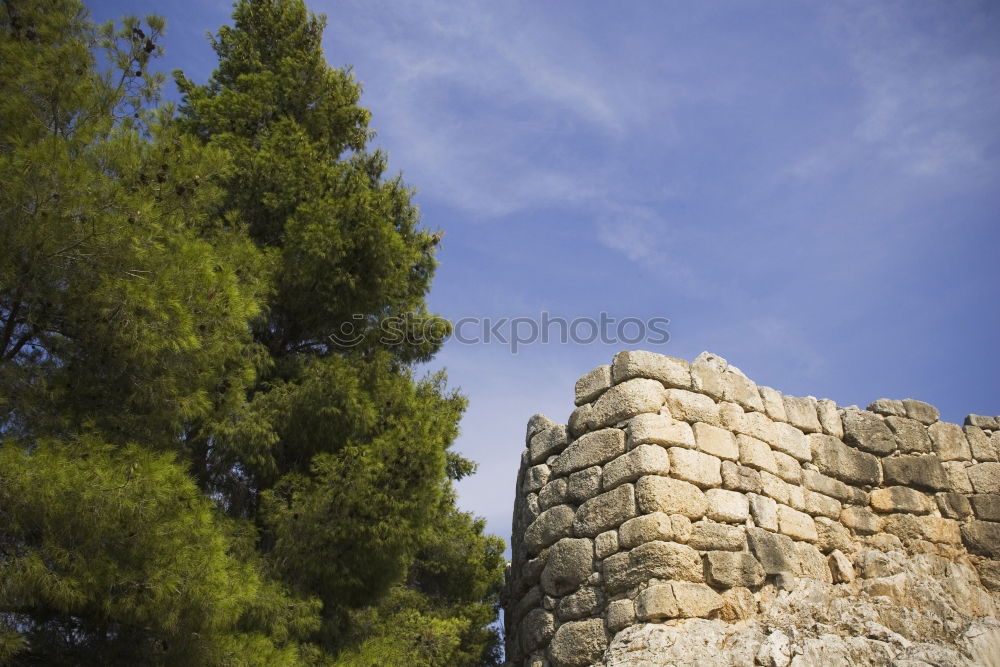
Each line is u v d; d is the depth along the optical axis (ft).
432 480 39.27
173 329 31.14
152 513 28.17
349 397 40.50
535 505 39.37
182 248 33.01
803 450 40.40
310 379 40.83
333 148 50.75
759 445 38.73
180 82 51.65
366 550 38.50
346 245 43.11
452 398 48.65
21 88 32.42
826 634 33.06
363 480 38.09
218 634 30.83
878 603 35.81
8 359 31.40
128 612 28.43
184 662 30.45
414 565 52.11
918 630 35.09
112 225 30.12
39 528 27.37
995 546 41.57
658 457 35.68
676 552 33.91
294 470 41.04
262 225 46.42
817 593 35.88
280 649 34.17
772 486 38.14
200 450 39.88
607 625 33.76
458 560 52.65
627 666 31.14
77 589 27.14
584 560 35.65
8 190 28.60
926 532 40.88
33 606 30.45
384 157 51.01
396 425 41.06
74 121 33.63
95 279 30.89
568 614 35.42
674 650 31.24
